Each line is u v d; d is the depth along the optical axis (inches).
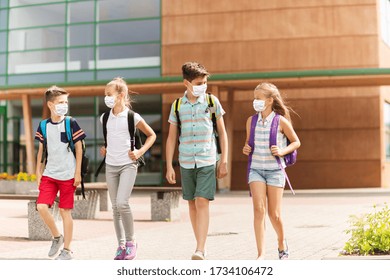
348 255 328.8
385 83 1327.5
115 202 368.5
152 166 1565.0
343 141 1501.0
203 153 334.0
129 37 1596.9
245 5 1541.6
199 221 331.0
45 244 482.6
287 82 1300.4
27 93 1449.3
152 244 472.1
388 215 345.7
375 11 1498.5
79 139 363.6
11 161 1662.2
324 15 1512.1
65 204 363.9
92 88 1381.6
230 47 1544.0
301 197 1108.5
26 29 1662.2
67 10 1635.1
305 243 461.4
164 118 1568.7
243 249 438.0
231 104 1406.3
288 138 340.2
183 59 1562.5
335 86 1370.6
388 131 1592.0
